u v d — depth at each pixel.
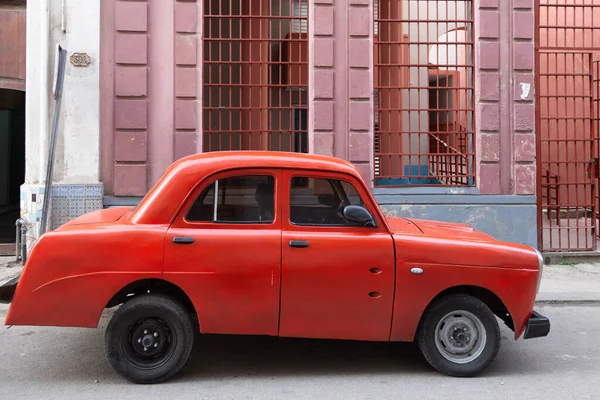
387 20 9.09
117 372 4.27
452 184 9.28
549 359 5.07
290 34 9.05
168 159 8.76
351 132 8.92
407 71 9.84
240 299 4.28
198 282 4.23
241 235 4.30
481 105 9.09
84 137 8.56
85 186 8.50
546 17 10.27
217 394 4.13
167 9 8.77
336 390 4.24
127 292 4.53
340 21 9.01
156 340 4.30
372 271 4.39
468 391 4.26
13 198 15.60
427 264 4.43
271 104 9.34
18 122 15.63
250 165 4.42
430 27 10.28
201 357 4.97
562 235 10.05
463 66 9.19
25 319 4.15
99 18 8.60
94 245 4.20
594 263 9.07
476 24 9.16
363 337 4.43
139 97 8.63
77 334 5.58
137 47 8.62
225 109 8.93
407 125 10.23
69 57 8.53
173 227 4.29
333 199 4.50
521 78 9.14
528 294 4.55
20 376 4.49
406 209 8.92
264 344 5.35
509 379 4.54
